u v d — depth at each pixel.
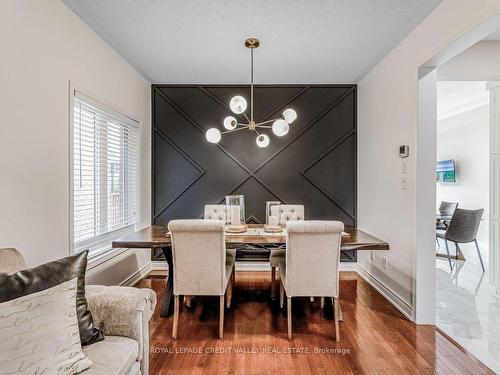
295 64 3.30
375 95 3.37
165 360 1.95
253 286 3.35
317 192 3.97
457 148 6.21
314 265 2.15
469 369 1.86
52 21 2.06
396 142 2.85
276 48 2.92
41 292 1.16
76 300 1.30
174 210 3.99
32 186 1.88
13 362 0.99
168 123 3.96
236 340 2.20
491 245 3.29
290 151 3.97
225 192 3.98
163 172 3.98
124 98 3.20
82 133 2.50
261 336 2.25
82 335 1.28
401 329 2.37
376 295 3.09
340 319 2.49
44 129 1.99
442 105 5.62
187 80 3.82
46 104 2.01
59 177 2.14
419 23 2.43
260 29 2.56
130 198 3.46
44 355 1.05
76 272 1.34
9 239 1.71
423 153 2.47
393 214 2.91
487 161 5.49
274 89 3.94
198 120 3.96
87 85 2.51
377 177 3.29
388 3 2.19
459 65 2.78
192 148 3.97
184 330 2.35
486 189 5.52
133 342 1.37
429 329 2.37
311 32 2.61
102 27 2.54
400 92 2.77
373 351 2.05
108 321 1.40
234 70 3.49
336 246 2.13
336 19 2.40
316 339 2.21
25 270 1.22
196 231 2.13
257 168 3.97
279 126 2.54
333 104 3.93
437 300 2.99
